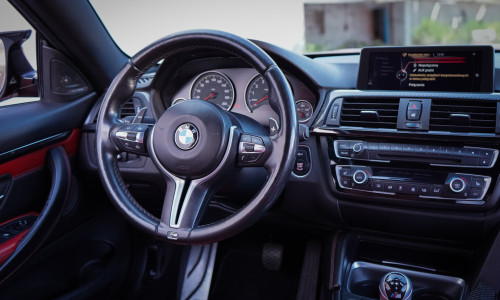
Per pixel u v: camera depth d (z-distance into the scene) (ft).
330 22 27.25
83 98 5.59
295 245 6.20
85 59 5.44
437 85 4.40
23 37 5.09
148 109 5.17
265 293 5.88
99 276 5.44
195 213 3.20
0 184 4.46
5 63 4.99
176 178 3.24
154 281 6.02
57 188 4.81
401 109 4.34
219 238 3.11
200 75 5.30
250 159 3.19
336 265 4.91
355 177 4.49
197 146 3.10
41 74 5.26
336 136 4.60
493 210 4.19
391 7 25.66
